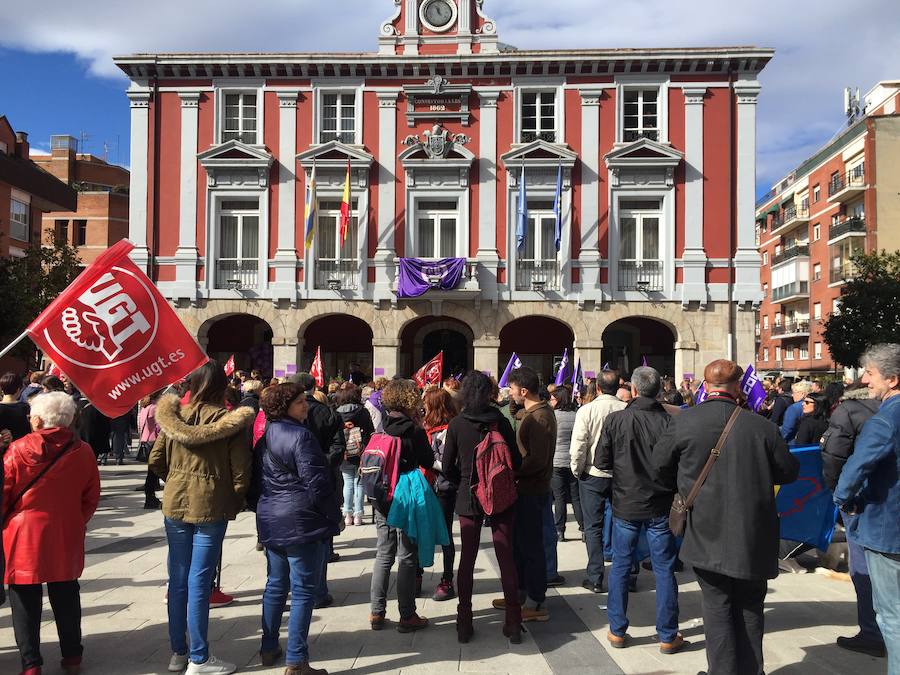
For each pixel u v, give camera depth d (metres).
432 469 6.00
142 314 5.17
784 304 52.56
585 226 21.58
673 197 21.48
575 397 11.70
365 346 23.92
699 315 21.36
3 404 6.71
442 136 21.56
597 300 21.31
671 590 5.21
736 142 21.58
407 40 22.06
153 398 14.84
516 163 21.44
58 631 4.72
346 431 8.34
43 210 33.81
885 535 4.11
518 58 21.47
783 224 51.22
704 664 4.98
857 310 31.61
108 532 9.06
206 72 22.06
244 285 22.02
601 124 21.75
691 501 4.27
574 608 6.28
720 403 4.38
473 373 5.66
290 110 22.03
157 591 6.57
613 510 5.43
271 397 4.86
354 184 21.83
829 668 4.91
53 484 4.60
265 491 4.77
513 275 21.55
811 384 9.44
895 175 40.25
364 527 9.63
